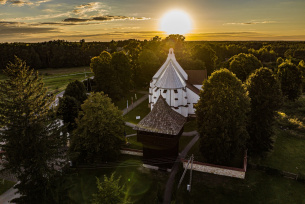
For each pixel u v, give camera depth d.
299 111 62.38
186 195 29.89
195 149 41.09
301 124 49.81
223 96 32.47
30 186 29.22
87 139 36.66
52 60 139.75
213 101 33.09
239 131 32.06
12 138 27.94
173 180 33.47
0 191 32.56
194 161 34.50
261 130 36.59
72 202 30.02
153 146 35.41
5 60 127.81
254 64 76.31
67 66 144.12
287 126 49.00
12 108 27.69
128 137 46.66
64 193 30.97
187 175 33.59
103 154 37.81
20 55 129.12
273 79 36.34
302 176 31.56
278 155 38.34
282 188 30.38
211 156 33.97
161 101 36.97
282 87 69.12
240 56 78.00
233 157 35.19
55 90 86.62
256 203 28.25
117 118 38.78
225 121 32.03
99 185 24.53
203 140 33.84
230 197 29.30
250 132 36.91
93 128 36.16
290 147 40.88
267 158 37.47
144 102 67.94
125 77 74.50
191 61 76.88
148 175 34.84
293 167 35.03
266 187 30.61
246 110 33.31
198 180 32.50
